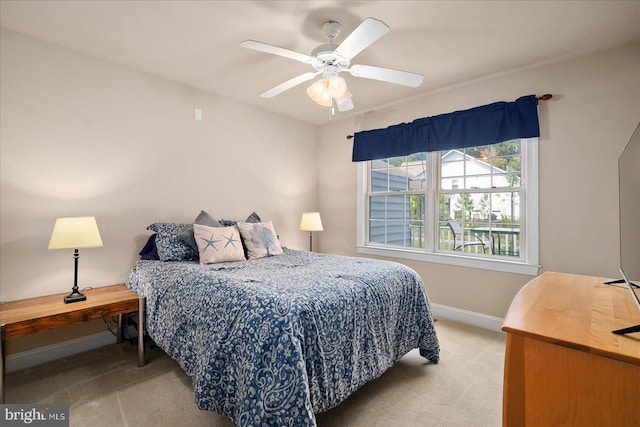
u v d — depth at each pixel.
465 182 3.19
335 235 4.30
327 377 1.50
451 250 3.29
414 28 2.11
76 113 2.45
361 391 1.94
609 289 1.40
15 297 2.20
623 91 2.31
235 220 3.53
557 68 2.57
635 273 1.17
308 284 1.78
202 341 1.65
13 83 2.18
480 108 2.93
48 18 2.03
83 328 2.50
